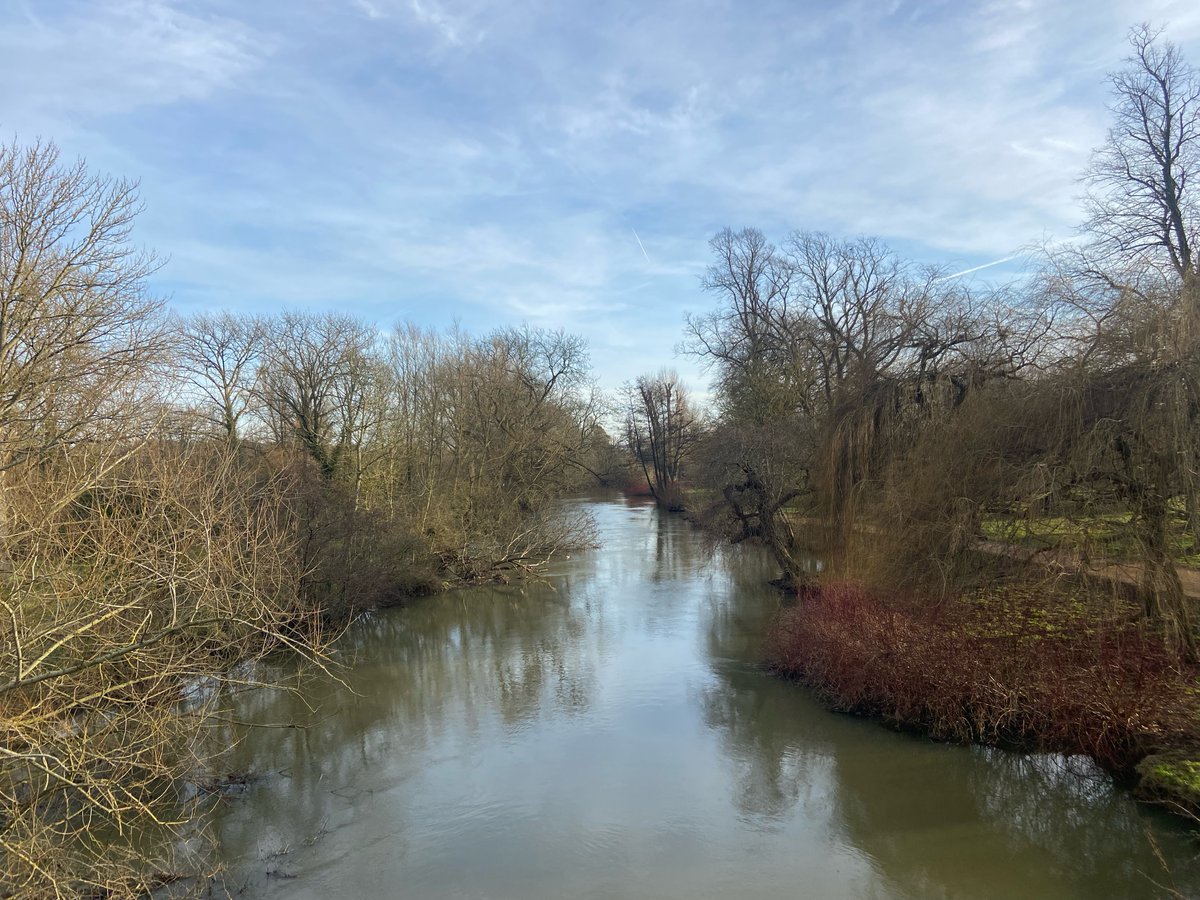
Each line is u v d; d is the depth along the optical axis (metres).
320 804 9.73
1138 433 9.71
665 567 28.14
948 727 10.89
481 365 31.41
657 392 58.78
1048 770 9.73
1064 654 10.41
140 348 10.16
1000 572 11.05
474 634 19.08
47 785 7.15
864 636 12.47
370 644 18.42
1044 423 10.70
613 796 9.84
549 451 32.00
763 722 12.16
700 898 7.50
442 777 10.52
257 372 26.27
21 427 9.08
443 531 25.62
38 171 9.82
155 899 7.57
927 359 15.06
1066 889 7.44
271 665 15.95
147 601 8.73
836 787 9.82
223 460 12.41
